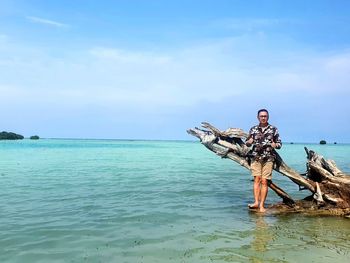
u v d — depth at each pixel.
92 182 18.67
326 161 13.16
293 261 7.20
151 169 27.25
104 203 12.97
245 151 13.27
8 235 8.89
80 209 11.89
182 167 29.81
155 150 76.56
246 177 22.16
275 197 15.08
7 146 79.50
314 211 12.06
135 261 7.20
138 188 16.72
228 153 13.58
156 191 15.86
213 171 26.28
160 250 7.85
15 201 13.17
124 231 9.31
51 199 13.65
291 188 17.52
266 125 12.27
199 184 18.50
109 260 7.27
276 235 9.02
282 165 12.70
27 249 7.91
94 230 9.39
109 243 8.34
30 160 36.38
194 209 12.14
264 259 7.30
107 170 25.81
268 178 12.16
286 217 11.18
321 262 7.16
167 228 9.63
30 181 18.86
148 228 9.62
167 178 21.03
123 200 13.60
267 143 12.08
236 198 14.41
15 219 10.48
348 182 12.21
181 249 7.92
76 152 58.09
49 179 19.80
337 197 12.30
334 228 9.80
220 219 10.73
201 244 8.26
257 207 12.18
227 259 7.30
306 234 9.16
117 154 53.97
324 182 12.74
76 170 25.53
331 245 8.24
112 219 10.56
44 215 11.00
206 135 13.93
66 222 10.17
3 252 7.72
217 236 8.89
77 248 7.98
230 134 13.45
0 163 31.77
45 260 7.27
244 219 10.80
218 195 15.09
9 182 18.38
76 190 15.89
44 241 8.46
